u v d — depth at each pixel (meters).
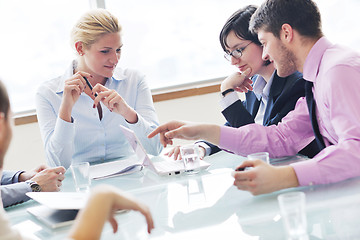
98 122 2.44
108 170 1.97
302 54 1.55
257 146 1.77
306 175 1.26
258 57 2.19
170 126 1.78
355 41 4.32
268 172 1.24
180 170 1.74
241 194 1.33
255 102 2.37
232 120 2.26
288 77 2.07
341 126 1.35
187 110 4.04
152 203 1.37
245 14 2.17
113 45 2.32
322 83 1.43
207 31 4.16
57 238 1.17
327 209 1.08
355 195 1.15
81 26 2.32
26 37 3.91
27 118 3.79
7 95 0.78
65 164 2.25
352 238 0.91
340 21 4.31
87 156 2.47
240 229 1.04
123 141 2.53
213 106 4.07
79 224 0.82
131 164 2.01
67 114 2.20
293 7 1.52
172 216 1.21
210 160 1.92
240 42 2.17
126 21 4.06
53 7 3.92
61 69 4.00
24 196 1.62
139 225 1.16
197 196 1.38
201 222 1.13
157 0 4.07
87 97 2.44
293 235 0.95
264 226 1.04
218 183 1.51
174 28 4.12
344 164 1.27
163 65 4.16
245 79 2.28
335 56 1.43
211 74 4.22
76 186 1.68
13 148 3.79
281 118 2.01
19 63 3.93
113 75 2.54
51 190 1.69
